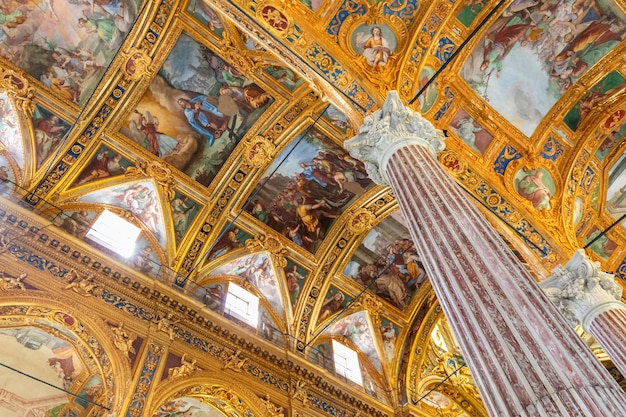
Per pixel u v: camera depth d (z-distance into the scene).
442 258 7.55
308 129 17.23
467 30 14.89
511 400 5.63
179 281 16.72
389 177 9.98
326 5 13.42
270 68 16.12
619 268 18.94
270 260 18.97
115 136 16.23
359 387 18.98
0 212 13.53
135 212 17.06
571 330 6.23
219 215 17.91
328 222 19.53
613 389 5.46
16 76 14.61
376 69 13.57
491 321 6.42
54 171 15.55
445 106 15.83
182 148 17.14
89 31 14.81
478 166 16.31
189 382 14.03
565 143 17.59
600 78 16.66
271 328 18.22
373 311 20.98
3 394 15.09
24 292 12.75
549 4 14.94
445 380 21.28
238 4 12.52
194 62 15.81
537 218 16.45
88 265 14.27
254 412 14.86
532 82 16.59
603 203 18.47
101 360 13.30
